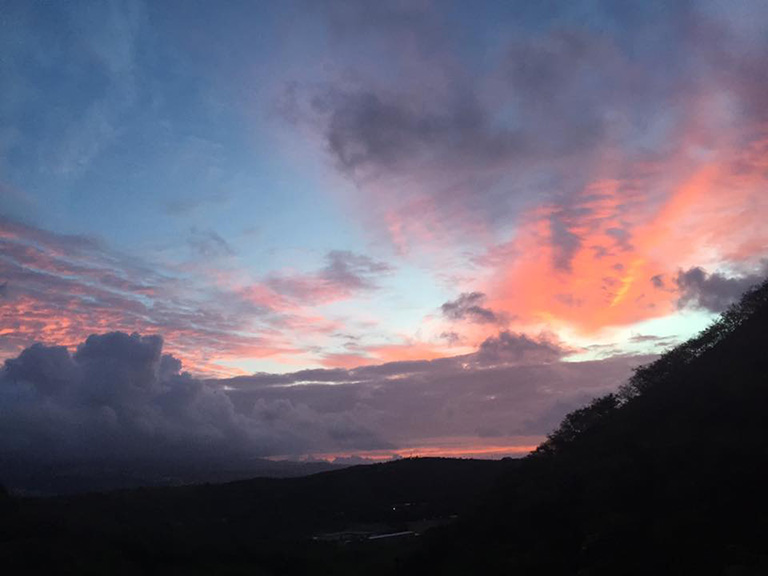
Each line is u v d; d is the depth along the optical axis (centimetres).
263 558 4741
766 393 2353
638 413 2981
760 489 1911
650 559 1875
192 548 4628
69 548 3981
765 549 1644
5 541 3972
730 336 3088
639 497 2300
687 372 3014
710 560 1723
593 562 2077
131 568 4012
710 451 2200
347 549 5112
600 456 2836
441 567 3142
